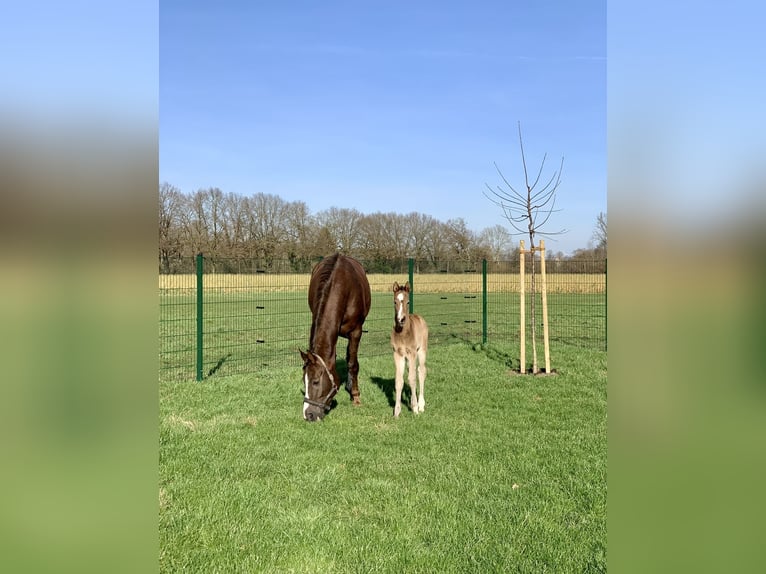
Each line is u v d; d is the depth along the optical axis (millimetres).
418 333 6820
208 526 3766
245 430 6027
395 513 3967
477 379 8797
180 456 5145
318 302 6789
